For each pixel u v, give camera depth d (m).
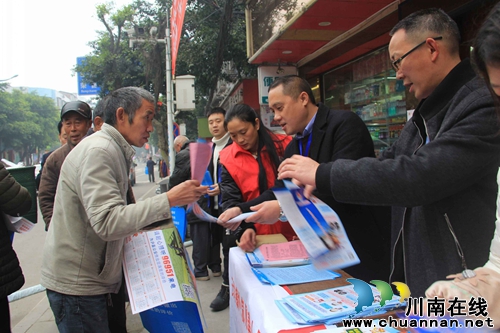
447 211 1.04
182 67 9.88
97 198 1.32
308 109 1.74
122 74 13.22
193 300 1.35
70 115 2.56
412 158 0.97
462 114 0.98
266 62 5.50
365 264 1.64
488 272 0.79
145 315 1.64
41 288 3.63
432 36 1.08
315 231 1.04
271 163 2.24
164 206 1.30
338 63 5.11
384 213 1.75
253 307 1.12
